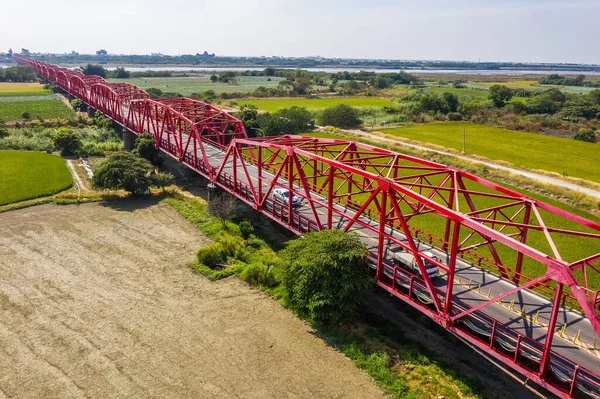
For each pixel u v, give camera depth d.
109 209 48.47
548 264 18.36
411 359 25.42
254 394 22.83
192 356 25.50
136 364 24.72
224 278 34.38
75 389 22.80
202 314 29.58
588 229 44.59
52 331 27.34
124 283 33.22
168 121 62.31
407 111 126.69
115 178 50.47
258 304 30.97
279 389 23.20
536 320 23.67
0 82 194.25
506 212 49.44
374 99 158.00
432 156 75.25
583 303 16.98
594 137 94.62
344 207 40.75
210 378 23.84
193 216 46.41
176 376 23.91
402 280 27.28
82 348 25.89
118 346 26.17
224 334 27.56
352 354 25.83
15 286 32.28
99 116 98.38
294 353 26.02
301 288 28.08
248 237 41.41
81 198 51.03
